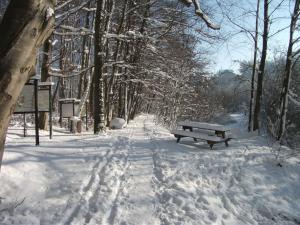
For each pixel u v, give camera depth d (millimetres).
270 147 10914
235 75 19609
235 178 7766
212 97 39438
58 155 7816
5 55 2602
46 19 2766
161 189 6512
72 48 24594
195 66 28297
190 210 5703
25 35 2643
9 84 2623
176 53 23859
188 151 9820
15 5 2658
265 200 6875
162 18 20922
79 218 4992
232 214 6066
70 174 6789
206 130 11688
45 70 13297
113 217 5137
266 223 5992
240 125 31594
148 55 23625
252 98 17672
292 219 6297
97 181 6625
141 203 5773
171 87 27484
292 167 8781
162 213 5469
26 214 5016
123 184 6637
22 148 7914
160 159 8727
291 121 17672
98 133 12922
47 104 10086
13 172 6246
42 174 6535
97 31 12727
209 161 8781
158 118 27172
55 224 4766
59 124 17984
